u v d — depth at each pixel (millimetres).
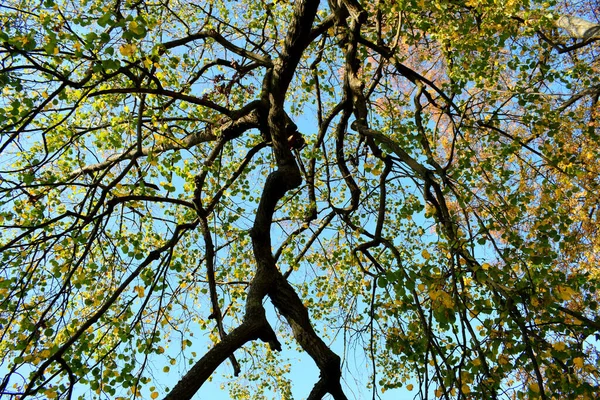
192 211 6199
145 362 4051
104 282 5516
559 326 3465
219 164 6242
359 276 7367
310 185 6660
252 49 7734
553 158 4680
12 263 4535
